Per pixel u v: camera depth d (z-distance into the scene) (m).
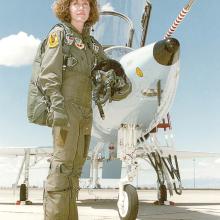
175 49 5.19
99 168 11.30
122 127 6.89
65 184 2.26
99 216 6.98
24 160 11.64
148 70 5.79
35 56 2.40
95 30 8.71
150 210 8.71
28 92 2.35
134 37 8.92
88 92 2.42
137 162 6.69
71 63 2.32
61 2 2.44
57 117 2.12
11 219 6.54
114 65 2.75
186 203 12.20
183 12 5.02
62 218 2.24
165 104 6.35
